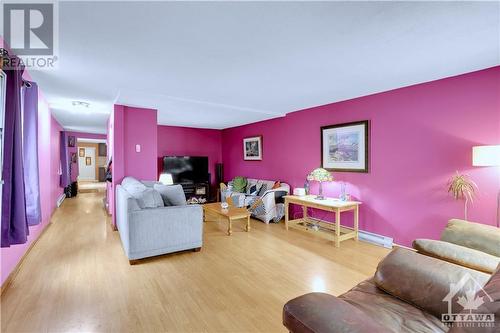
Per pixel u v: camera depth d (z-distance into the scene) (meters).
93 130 8.16
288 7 1.61
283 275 2.65
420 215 3.20
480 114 2.70
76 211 5.61
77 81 3.07
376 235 3.63
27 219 2.56
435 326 1.25
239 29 1.88
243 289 2.37
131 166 4.32
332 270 2.78
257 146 6.12
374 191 3.69
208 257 3.13
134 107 4.37
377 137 3.65
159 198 3.22
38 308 2.01
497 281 1.03
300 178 4.96
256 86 3.32
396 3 1.57
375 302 1.45
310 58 2.42
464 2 1.56
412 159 3.26
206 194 6.91
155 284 2.44
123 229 3.26
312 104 4.42
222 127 7.23
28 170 2.61
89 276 2.57
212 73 2.82
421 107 3.17
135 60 2.45
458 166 2.86
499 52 2.28
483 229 1.84
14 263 2.57
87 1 1.54
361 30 1.90
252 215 5.20
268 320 1.92
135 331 1.78
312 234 4.11
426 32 1.93
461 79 2.84
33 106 2.64
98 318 1.91
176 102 4.14
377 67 2.66
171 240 3.12
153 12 1.66
